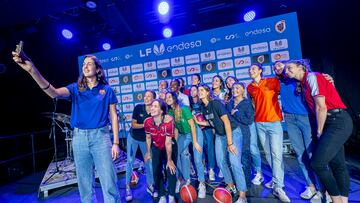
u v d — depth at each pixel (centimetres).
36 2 378
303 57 510
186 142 308
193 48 536
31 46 592
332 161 221
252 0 524
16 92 599
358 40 441
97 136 181
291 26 463
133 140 320
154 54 570
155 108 266
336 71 466
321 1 480
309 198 267
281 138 276
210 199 290
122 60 598
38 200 342
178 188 321
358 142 443
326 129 209
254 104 303
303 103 253
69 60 673
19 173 498
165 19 558
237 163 257
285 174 362
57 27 566
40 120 638
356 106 449
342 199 214
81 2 425
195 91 385
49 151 630
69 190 373
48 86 165
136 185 366
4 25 443
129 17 518
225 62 510
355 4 441
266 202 267
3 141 571
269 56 477
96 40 633
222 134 274
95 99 184
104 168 181
